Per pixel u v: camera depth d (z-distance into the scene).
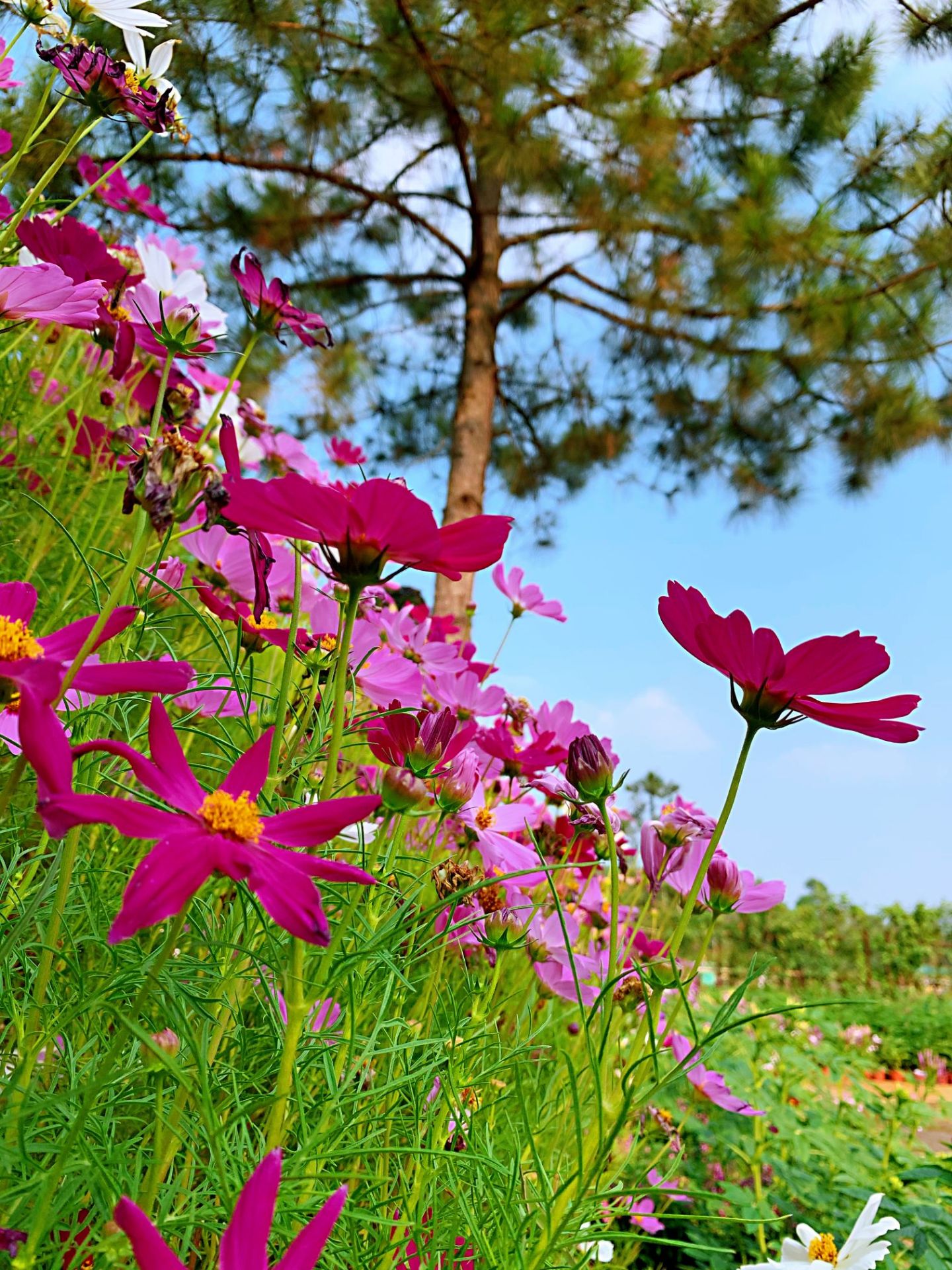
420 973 0.37
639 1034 0.24
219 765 0.34
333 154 2.34
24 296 0.28
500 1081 0.38
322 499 0.19
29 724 0.15
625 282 2.54
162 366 0.43
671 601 0.23
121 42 1.09
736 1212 0.69
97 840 0.30
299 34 1.93
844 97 2.28
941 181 2.29
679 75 2.24
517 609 0.67
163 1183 0.23
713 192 2.37
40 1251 0.19
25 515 0.50
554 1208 0.24
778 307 2.51
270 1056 0.27
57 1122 0.21
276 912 0.15
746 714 0.23
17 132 0.64
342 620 0.33
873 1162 0.83
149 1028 0.22
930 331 2.43
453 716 0.27
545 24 2.02
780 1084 0.94
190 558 0.49
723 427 2.90
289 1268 0.14
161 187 2.16
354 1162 0.27
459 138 2.27
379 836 0.27
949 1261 0.53
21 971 0.26
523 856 0.38
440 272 2.70
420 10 1.98
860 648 0.22
